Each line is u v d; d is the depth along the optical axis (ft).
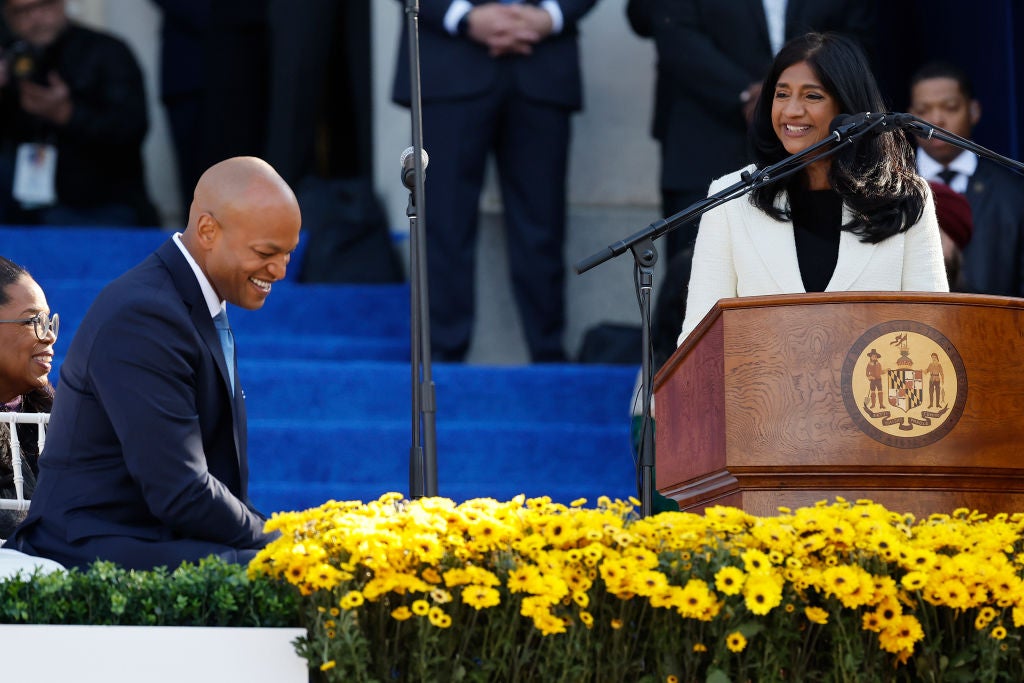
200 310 45.03
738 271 48.32
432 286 96.07
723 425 40.29
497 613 38.63
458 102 94.02
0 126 106.52
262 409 90.17
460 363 96.27
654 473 49.06
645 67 108.27
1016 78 95.50
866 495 40.91
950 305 39.91
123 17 120.57
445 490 85.30
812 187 48.52
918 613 40.04
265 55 112.06
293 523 39.17
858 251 47.09
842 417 39.58
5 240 100.73
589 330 100.73
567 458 88.94
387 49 106.01
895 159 47.96
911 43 102.73
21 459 51.72
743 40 89.92
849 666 38.73
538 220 96.78
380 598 38.11
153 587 39.63
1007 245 84.33
